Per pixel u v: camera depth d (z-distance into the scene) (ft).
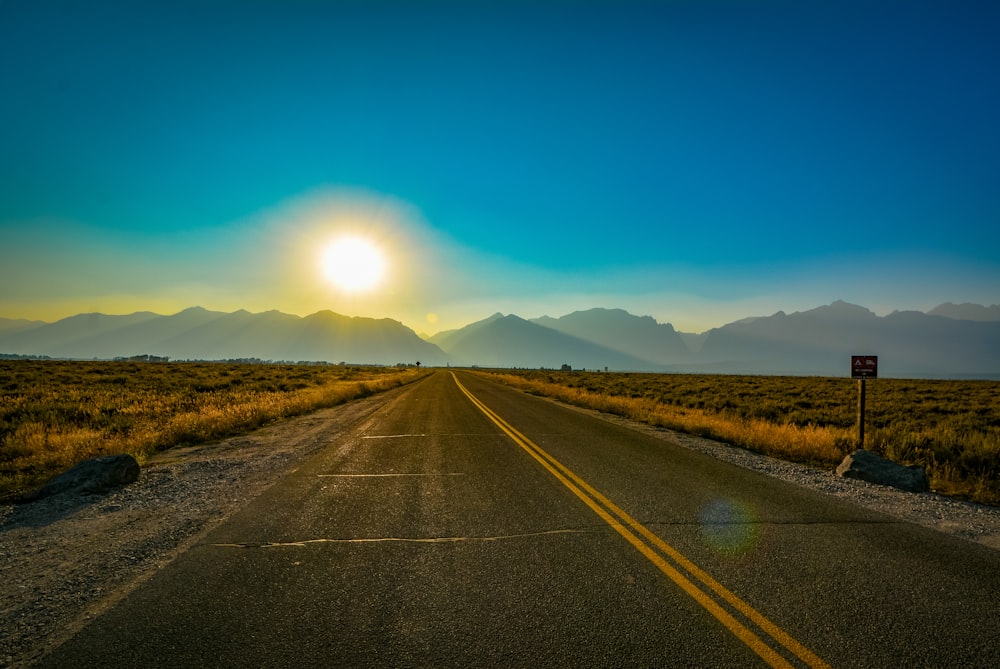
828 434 41.14
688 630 11.82
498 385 157.28
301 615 12.57
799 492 24.85
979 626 12.07
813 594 13.67
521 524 19.70
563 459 33.35
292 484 26.43
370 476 28.27
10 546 17.49
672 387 141.90
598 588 14.01
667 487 25.70
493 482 26.81
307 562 15.92
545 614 12.58
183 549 17.04
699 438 44.55
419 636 11.59
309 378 152.66
